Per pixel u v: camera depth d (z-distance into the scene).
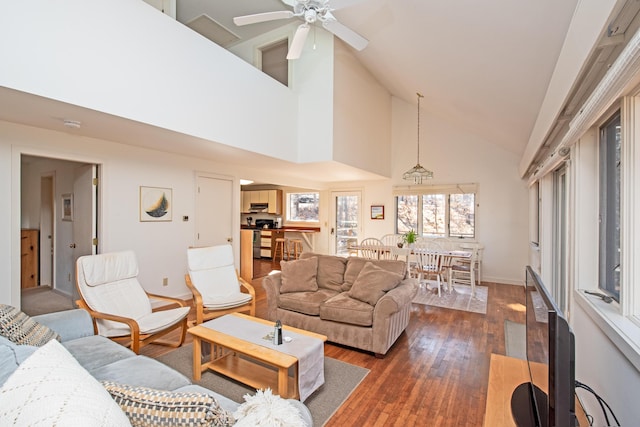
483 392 2.31
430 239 6.46
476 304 4.50
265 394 1.19
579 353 2.09
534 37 2.05
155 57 2.75
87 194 3.81
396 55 3.90
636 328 1.41
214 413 0.94
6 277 2.95
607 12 1.24
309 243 8.34
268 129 4.09
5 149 2.93
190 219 4.72
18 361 1.23
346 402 2.18
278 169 5.64
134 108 2.59
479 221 6.11
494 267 6.00
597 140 2.06
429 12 2.46
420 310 4.24
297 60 4.71
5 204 2.94
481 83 3.28
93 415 0.80
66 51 2.18
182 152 4.23
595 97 1.43
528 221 5.74
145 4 2.66
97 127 2.90
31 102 2.19
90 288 2.71
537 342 1.22
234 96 3.57
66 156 3.34
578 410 1.45
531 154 3.84
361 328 2.92
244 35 5.14
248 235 5.86
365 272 3.32
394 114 6.89
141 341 2.56
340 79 4.65
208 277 3.72
